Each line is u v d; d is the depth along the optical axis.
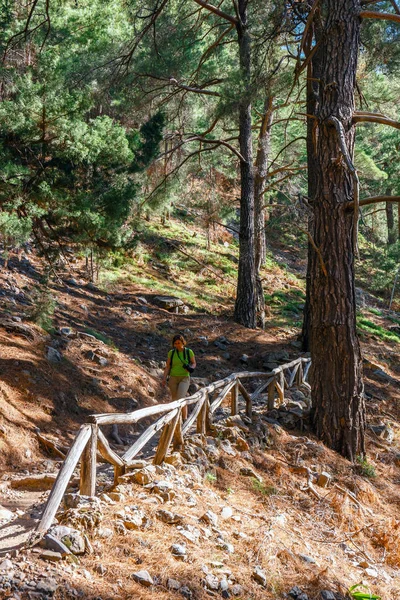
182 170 21.45
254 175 21.38
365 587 6.25
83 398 11.53
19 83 11.09
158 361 15.93
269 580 5.50
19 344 11.89
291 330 22.23
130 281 22.48
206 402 9.30
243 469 8.59
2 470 8.26
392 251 32.94
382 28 16.84
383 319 29.67
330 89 10.59
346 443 10.59
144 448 10.38
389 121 10.27
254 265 21.47
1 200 10.85
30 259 19.36
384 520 8.73
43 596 4.16
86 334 14.84
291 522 7.58
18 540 5.12
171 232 29.20
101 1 22.59
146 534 5.43
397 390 18.22
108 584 4.57
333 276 10.65
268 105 21.69
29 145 11.39
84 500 5.68
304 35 10.04
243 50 17.28
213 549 5.61
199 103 22.14
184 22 19.27
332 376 10.76
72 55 20.38
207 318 20.91
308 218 17.77
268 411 11.77
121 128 12.12
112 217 12.01
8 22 13.27
